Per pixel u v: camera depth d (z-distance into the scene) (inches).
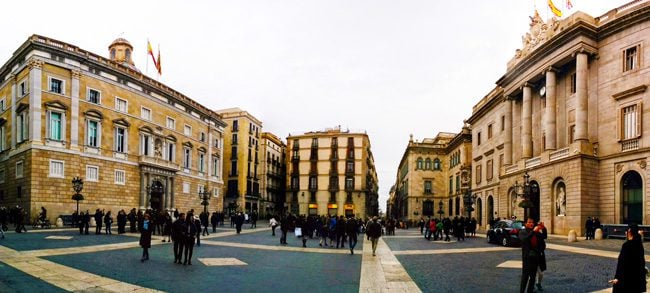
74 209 1496.1
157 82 1968.5
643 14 1160.8
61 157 1465.3
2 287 389.7
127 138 1755.7
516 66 1636.3
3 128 1616.6
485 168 2111.2
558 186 1378.0
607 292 410.3
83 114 1558.8
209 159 2447.1
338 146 3447.3
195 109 2278.5
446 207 3014.3
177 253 589.3
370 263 644.7
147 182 1849.2
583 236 1224.8
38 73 1417.3
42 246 737.6
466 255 764.0
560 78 1467.8
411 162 3105.3
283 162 4092.0
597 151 1277.1
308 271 546.9
